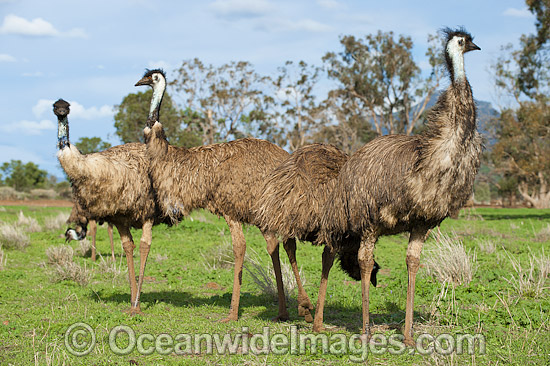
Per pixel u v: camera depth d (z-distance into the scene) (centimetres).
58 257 1097
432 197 489
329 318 674
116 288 884
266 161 693
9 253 1241
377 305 730
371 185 515
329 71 4794
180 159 697
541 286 786
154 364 497
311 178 582
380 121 5019
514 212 3659
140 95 3994
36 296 805
